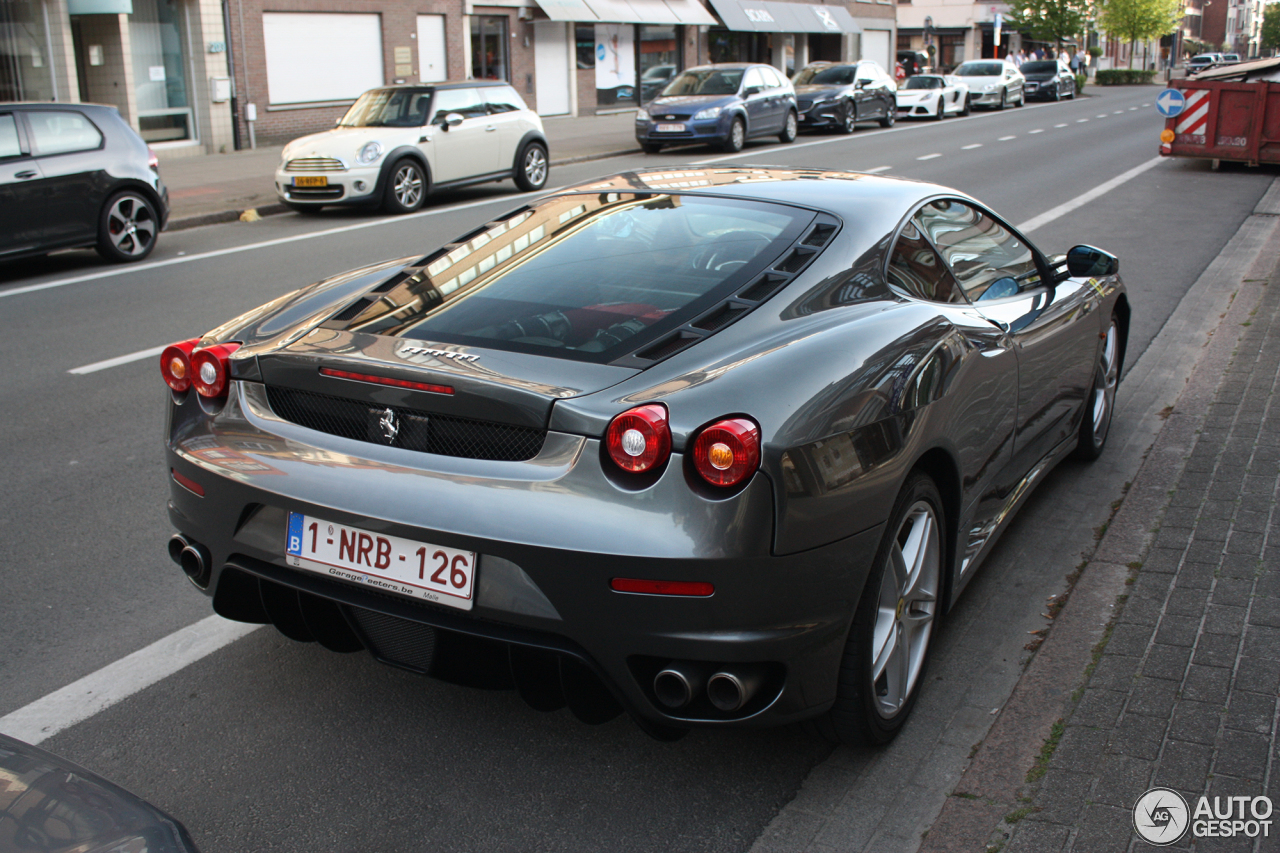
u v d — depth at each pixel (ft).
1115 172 53.93
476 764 8.92
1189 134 54.44
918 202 11.03
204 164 61.26
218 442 8.87
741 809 8.34
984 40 193.67
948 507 9.67
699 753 9.06
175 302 28.17
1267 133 52.49
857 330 8.59
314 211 46.11
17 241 31.40
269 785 8.66
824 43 150.41
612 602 7.28
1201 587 11.38
